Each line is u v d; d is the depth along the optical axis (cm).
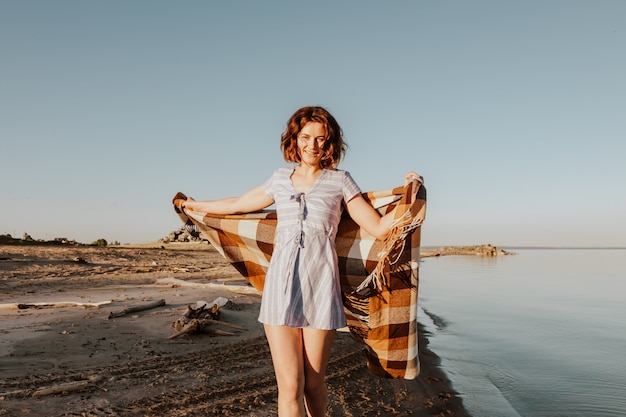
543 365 684
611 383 594
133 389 487
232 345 713
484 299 1499
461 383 584
